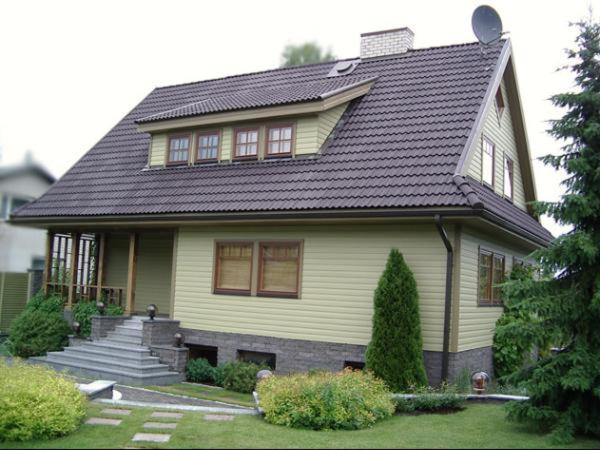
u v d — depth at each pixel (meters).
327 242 12.91
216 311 14.34
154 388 12.53
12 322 16.47
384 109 14.62
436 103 14.03
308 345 12.89
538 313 8.20
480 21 15.42
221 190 14.33
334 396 8.55
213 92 19.38
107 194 16.48
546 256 8.50
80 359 14.28
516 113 16.77
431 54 16.33
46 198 17.55
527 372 8.45
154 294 17.94
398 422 8.72
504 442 7.53
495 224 12.02
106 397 10.10
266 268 13.78
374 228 12.37
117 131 19.92
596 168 8.44
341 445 7.27
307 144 14.18
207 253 14.70
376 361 10.93
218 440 7.33
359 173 12.74
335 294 12.68
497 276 14.57
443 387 10.61
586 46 8.72
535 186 18.42
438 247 11.66
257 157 14.99
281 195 13.06
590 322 8.27
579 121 8.80
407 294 11.11
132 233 16.41
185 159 16.44
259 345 13.57
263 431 7.91
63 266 18.62
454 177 11.41
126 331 15.18
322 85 15.73
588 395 7.94
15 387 7.60
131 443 7.07
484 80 14.21
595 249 7.94
